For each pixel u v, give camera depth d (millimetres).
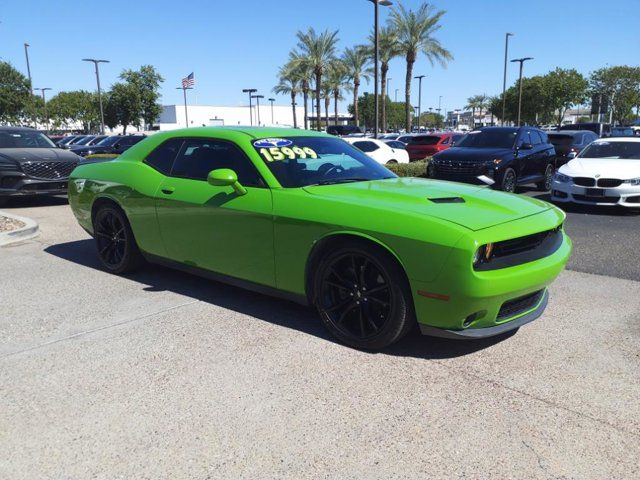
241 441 2641
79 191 5750
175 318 4262
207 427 2762
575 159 10703
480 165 11383
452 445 2596
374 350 3623
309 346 3711
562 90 50312
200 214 4398
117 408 2955
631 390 3104
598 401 2986
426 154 20922
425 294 3244
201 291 4938
